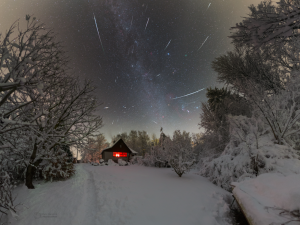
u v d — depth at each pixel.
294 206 2.29
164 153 9.15
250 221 2.62
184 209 4.29
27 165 6.16
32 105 3.81
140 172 9.48
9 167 5.79
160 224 3.63
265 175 3.67
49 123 5.39
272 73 7.37
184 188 5.95
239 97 10.20
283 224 2.09
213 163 7.77
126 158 25.89
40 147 6.16
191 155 8.85
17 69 2.79
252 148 6.38
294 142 6.48
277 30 2.05
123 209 4.29
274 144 6.21
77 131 6.84
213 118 12.63
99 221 3.88
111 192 5.59
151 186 6.17
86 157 31.56
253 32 2.16
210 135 12.26
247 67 8.64
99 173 9.18
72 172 8.42
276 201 2.64
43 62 3.36
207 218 3.86
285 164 5.19
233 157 7.04
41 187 6.41
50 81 3.99
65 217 4.12
